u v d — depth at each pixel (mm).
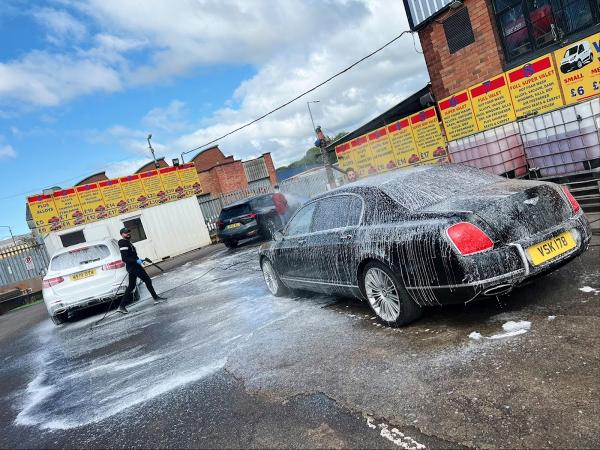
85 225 17812
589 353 2750
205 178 31922
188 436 2979
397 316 3951
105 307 9742
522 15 7645
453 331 3588
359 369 3361
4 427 3941
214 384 3756
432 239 3406
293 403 3092
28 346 7594
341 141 14789
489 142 7695
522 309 3652
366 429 2574
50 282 8414
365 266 4191
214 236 21781
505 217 3346
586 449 2012
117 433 3270
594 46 6438
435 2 9031
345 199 4602
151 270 15852
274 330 4867
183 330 5863
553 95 7113
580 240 3570
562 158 6660
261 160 34625
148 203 19141
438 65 9461
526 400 2459
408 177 4352
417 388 2877
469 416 2449
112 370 4891
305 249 5070
